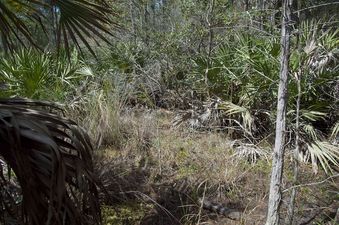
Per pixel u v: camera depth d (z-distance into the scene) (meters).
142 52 7.42
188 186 3.91
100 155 4.29
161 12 8.03
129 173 4.10
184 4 6.88
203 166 4.35
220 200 3.77
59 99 5.41
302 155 4.46
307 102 5.08
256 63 4.92
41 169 1.96
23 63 5.52
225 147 4.85
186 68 6.82
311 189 3.94
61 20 2.70
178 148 4.78
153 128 5.20
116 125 4.87
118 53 7.10
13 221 2.55
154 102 6.61
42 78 5.57
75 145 2.17
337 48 4.93
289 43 2.77
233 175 4.12
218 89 5.65
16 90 5.40
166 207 3.64
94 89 5.80
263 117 5.24
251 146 4.75
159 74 6.89
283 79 2.80
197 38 6.89
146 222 3.40
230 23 6.09
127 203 3.64
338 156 4.46
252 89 5.08
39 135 1.98
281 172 2.86
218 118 5.48
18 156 1.93
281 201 2.87
